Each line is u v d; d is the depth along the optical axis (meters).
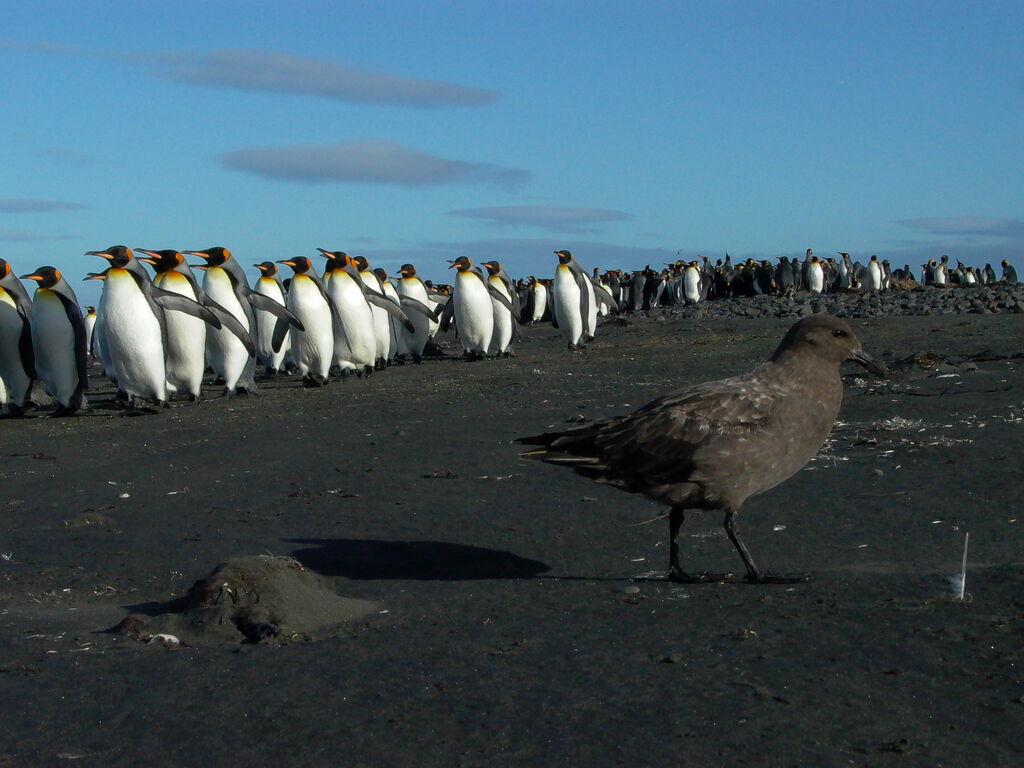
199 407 8.74
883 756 1.85
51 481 5.50
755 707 2.08
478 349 13.48
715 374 8.58
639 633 2.59
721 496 2.92
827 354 2.97
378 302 12.13
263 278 12.09
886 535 3.45
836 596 2.79
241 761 1.99
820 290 30.02
